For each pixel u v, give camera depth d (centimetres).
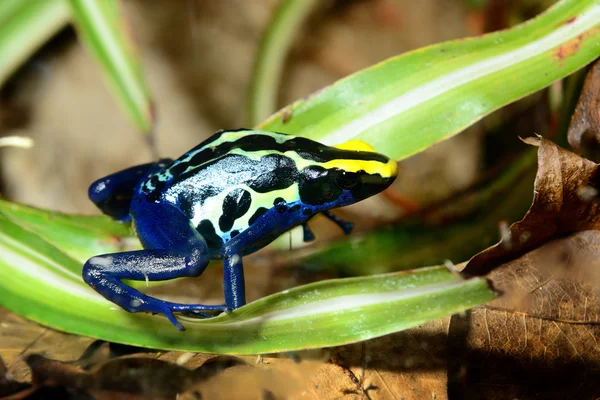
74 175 41
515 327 31
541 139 31
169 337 31
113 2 34
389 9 47
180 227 32
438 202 35
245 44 46
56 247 31
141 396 30
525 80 31
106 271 31
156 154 34
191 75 45
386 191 38
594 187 30
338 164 31
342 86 32
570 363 31
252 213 32
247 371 31
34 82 43
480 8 39
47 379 30
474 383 30
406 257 35
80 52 44
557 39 31
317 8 46
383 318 30
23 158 41
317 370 31
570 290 31
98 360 31
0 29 36
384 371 31
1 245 31
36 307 31
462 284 30
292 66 46
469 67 31
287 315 30
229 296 32
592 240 31
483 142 39
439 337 31
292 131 32
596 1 31
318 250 35
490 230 34
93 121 42
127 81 34
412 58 32
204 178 32
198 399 30
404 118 32
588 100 31
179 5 46
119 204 33
